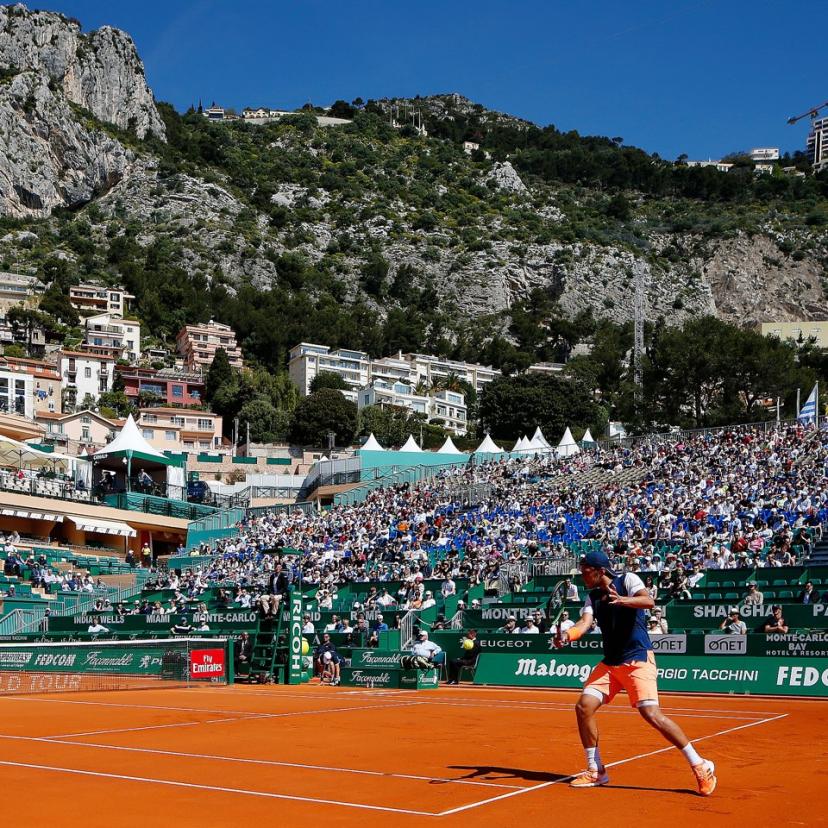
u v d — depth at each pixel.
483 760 11.42
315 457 116.62
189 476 92.06
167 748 12.62
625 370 185.25
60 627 43.97
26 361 135.50
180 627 37.50
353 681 27.39
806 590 31.30
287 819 7.93
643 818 7.96
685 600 34.28
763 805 8.52
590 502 50.34
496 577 40.78
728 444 56.66
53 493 65.19
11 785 9.63
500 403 143.25
